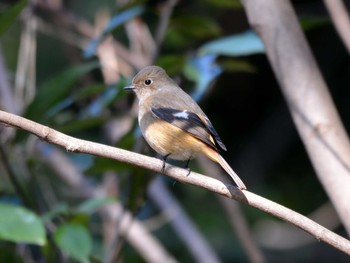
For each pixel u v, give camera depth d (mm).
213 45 9750
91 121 9820
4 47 14969
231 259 13820
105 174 12609
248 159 15578
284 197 15008
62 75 9320
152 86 9398
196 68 9953
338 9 8516
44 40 14953
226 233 14117
